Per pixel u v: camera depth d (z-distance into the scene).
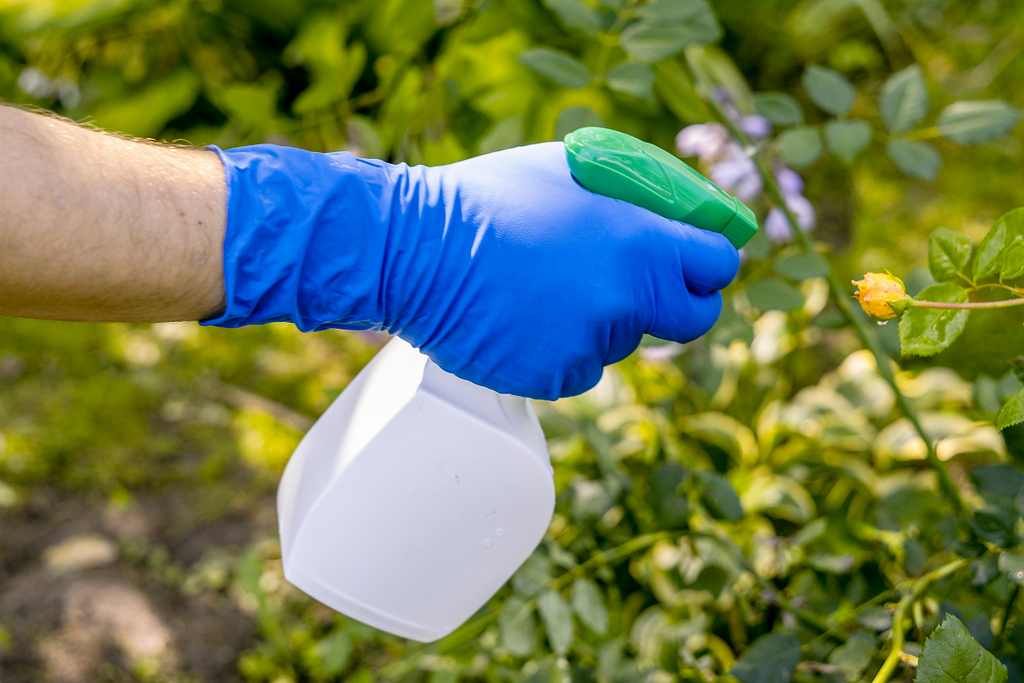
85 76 2.23
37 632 1.55
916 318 0.71
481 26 1.49
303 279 0.71
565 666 1.05
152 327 2.18
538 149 0.79
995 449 1.46
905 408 1.06
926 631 0.91
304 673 1.50
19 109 0.63
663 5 1.03
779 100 1.16
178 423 1.98
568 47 1.63
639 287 0.74
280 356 2.15
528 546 0.86
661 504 1.11
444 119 1.37
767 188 1.15
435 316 0.73
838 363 1.92
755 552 1.36
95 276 0.62
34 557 1.69
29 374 2.05
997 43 2.73
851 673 0.89
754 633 1.22
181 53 2.21
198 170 0.67
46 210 0.59
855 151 1.10
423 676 1.20
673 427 1.65
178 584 1.66
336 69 1.61
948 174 2.44
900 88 1.10
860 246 2.21
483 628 1.10
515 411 0.80
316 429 0.88
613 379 1.59
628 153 0.74
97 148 0.64
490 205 0.73
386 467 0.76
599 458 1.23
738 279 1.60
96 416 1.96
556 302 0.72
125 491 1.83
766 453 1.62
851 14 2.66
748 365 1.77
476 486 0.78
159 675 1.50
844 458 1.62
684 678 1.02
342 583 0.83
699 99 1.42
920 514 1.28
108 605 1.60
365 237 0.71
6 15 1.99
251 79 2.30
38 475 1.83
